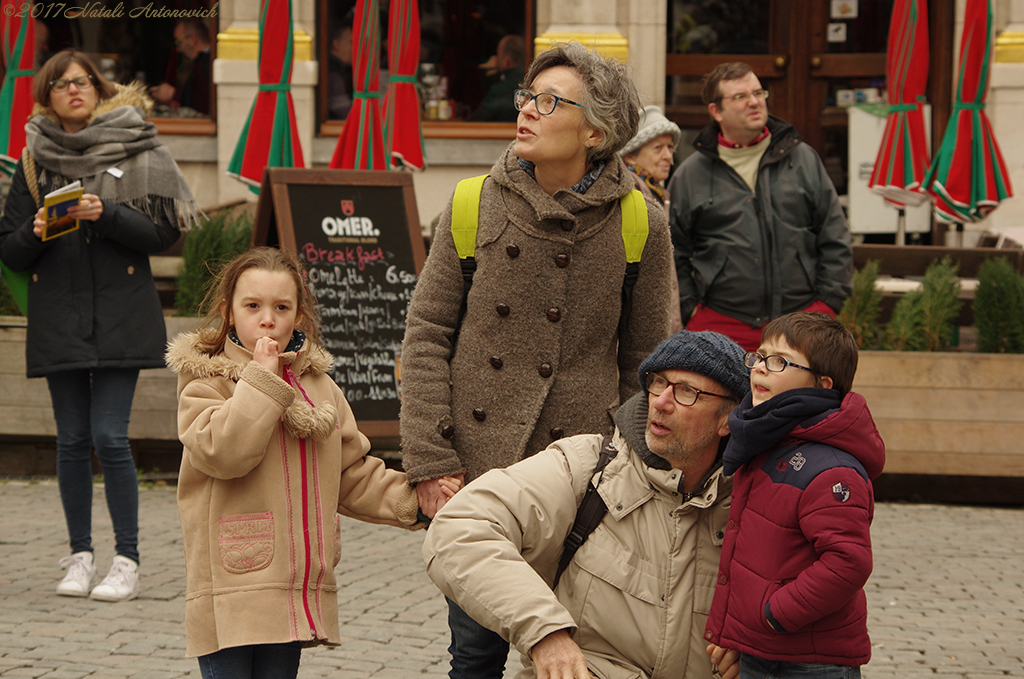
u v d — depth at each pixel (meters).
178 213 10.99
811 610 5.13
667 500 5.46
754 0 23.17
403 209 14.45
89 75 10.83
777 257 12.62
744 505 5.43
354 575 11.54
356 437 6.56
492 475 5.45
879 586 11.58
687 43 23.17
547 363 6.31
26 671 8.45
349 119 16.25
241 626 5.89
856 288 16.08
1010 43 21.61
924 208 22.02
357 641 9.44
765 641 5.26
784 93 23.27
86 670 8.52
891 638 9.92
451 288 6.46
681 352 5.38
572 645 4.90
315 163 22.31
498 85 22.61
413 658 9.03
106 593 10.29
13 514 13.84
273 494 6.07
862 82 23.11
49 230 10.11
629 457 5.52
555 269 6.26
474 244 6.39
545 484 5.41
